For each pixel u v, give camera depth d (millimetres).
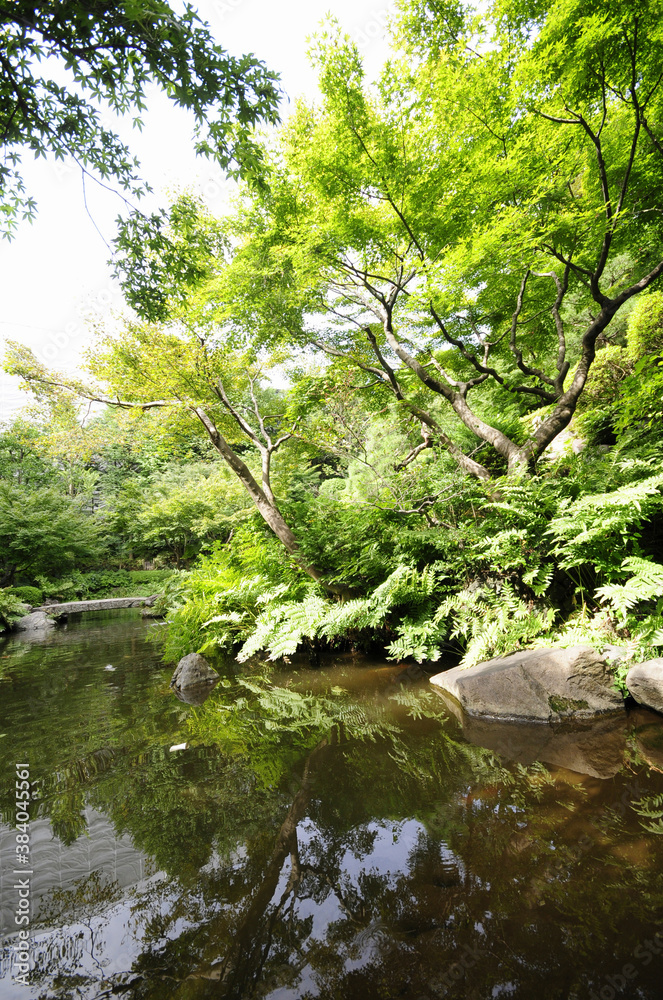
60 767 3281
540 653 4098
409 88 6109
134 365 6797
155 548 25141
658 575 3803
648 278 6109
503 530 5352
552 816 2258
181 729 4027
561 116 6020
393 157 6109
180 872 2041
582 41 4852
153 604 17062
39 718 4527
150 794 2805
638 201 6477
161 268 4590
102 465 30953
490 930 1598
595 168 6488
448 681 4609
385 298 7484
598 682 3697
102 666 7195
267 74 3330
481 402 10562
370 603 5973
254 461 15641
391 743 3391
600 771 2686
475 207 6828
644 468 4812
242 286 7363
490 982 1390
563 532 4598
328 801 2600
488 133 6309
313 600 6664
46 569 22203
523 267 6613
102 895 1901
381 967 1479
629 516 4191
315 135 6574
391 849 2109
